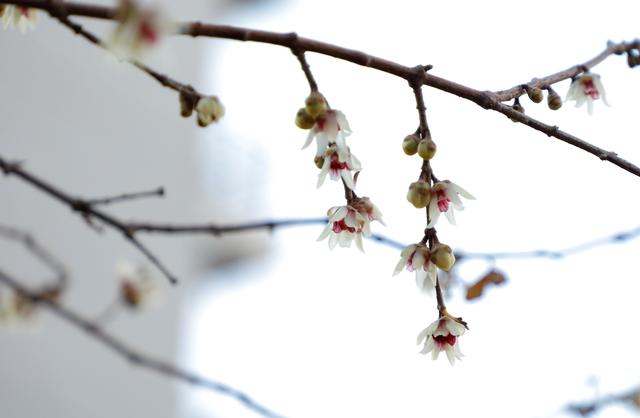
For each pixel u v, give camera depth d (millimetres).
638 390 4391
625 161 2262
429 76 2195
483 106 2234
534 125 2260
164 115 8820
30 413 7156
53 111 7598
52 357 7398
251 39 2107
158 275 5238
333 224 2396
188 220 8961
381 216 2400
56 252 7441
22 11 2574
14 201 7164
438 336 2361
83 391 7641
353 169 2281
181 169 8969
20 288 4148
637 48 2746
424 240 2332
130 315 8117
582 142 2271
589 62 2619
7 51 7199
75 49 7809
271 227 3371
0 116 7133
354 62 2162
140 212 8406
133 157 8414
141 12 1967
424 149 2186
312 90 2180
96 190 7969
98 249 7844
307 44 2135
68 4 2004
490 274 3123
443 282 3275
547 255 3377
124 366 8016
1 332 7051
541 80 2402
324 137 2254
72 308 7496
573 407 4414
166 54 2096
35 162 7391
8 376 7020
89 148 7938
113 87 8227
